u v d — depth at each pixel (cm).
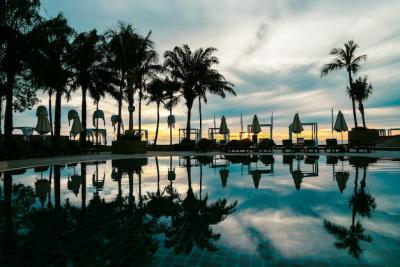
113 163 1395
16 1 1565
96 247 326
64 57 2462
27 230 387
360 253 301
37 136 2491
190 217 446
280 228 387
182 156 1873
